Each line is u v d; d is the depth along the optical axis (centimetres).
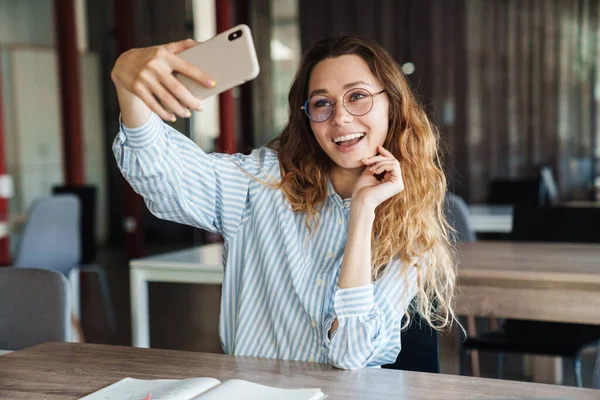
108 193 697
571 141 643
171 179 133
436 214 156
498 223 380
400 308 142
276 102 725
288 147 151
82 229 454
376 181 138
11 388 114
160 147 129
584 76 634
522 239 288
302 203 146
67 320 170
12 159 595
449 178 307
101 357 132
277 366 126
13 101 596
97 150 676
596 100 633
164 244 660
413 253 145
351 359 124
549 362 302
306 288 139
